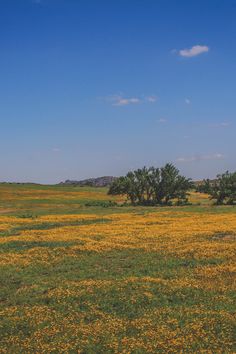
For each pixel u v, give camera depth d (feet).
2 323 66.80
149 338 59.98
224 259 105.91
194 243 126.41
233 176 296.30
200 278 89.92
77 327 64.44
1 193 397.19
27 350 57.82
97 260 108.88
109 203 313.94
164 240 134.10
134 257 111.34
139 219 197.57
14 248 127.34
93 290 81.56
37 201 342.23
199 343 58.18
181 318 67.05
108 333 61.82
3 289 85.25
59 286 85.10
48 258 112.37
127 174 315.99
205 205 295.89
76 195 407.44
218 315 67.46
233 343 57.98
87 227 169.89
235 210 232.73
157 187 310.45
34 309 72.69
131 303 74.33
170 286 83.20
